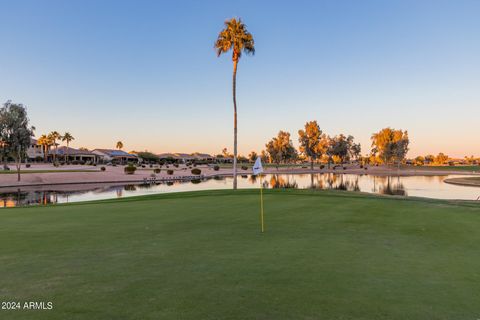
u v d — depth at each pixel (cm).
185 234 903
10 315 414
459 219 1148
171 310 427
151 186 4900
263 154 18050
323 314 420
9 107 4884
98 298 466
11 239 843
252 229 976
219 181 6206
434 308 444
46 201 3042
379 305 451
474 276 578
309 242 817
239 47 2989
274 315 416
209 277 555
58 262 642
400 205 1477
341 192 2192
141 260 656
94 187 4706
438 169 12638
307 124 11156
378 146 12400
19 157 4981
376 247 774
